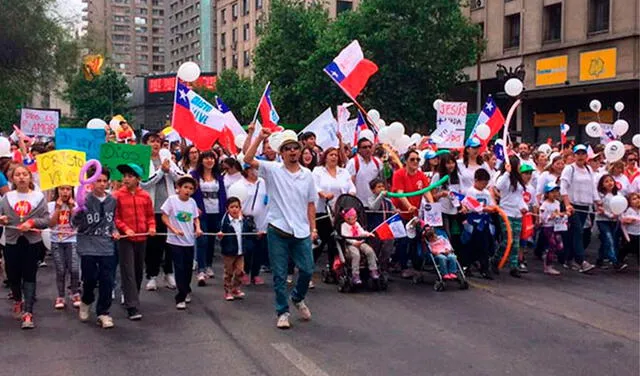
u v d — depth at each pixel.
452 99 41.88
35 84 30.69
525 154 14.38
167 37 121.81
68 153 7.47
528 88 36.62
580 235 10.62
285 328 7.12
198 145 9.72
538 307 8.11
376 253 9.45
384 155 11.39
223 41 82.00
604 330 7.08
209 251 9.93
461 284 9.15
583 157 10.70
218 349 6.39
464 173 10.09
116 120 13.66
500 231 10.26
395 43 31.77
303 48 36.78
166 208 7.95
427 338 6.75
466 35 32.84
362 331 7.02
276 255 7.18
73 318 7.61
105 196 7.16
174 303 8.34
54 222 7.37
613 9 31.89
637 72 31.06
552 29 35.81
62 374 5.71
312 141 10.09
